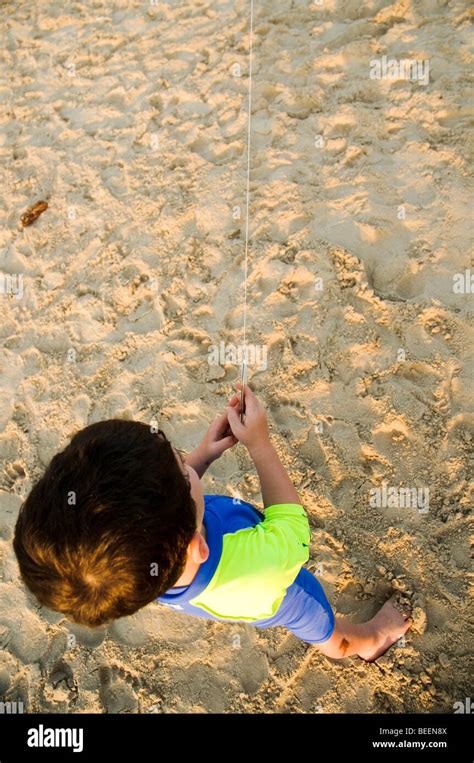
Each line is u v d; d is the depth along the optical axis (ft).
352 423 6.81
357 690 5.78
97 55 10.73
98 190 9.21
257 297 7.77
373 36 9.30
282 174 8.46
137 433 3.37
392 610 5.85
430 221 7.65
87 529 3.08
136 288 8.30
